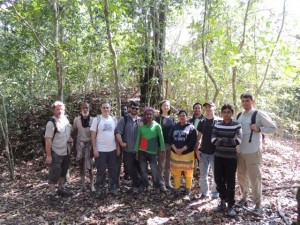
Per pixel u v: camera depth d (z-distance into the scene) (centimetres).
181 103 900
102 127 585
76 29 790
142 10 740
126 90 1109
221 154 489
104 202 569
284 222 466
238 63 657
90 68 916
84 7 791
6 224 496
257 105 875
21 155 913
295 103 1132
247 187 528
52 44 698
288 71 717
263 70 814
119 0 686
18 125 921
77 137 617
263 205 532
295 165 837
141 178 614
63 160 596
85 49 747
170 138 588
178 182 585
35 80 976
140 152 596
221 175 498
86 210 536
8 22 741
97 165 588
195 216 500
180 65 782
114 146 595
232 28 778
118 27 749
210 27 732
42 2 691
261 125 480
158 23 798
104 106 592
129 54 761
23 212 543
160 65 816
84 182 631
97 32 738
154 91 900
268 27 689
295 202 548
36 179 739
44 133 592
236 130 478
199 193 605
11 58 763
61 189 605
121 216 507
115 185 605
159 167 625
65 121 596
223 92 834
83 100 984
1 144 934
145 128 595
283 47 662
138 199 581
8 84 844
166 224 474
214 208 514
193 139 574
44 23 728
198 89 882
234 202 496
